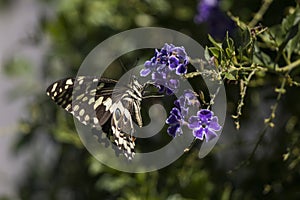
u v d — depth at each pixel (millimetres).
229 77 665
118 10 922
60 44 943
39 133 955
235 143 814
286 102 842
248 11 851
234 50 678
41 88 953
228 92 833
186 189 835
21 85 967
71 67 946
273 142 836
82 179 950
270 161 844
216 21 813
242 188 863
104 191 934
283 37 719
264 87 847
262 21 829
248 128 864
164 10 906
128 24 917
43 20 950
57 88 653
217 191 862
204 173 836
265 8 762
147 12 912
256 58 726
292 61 771
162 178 863
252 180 858
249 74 724
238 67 685
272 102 858
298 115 834
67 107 654
